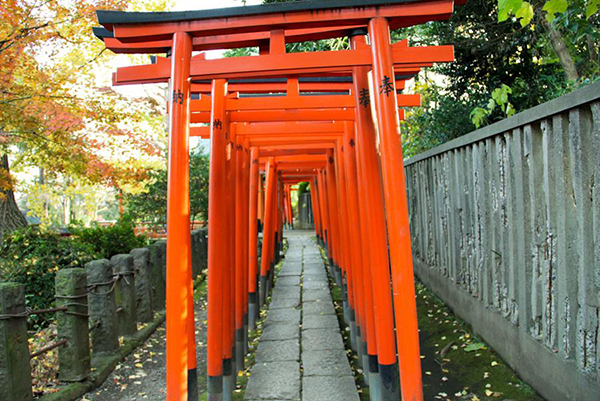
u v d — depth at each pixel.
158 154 8.21
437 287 6.01
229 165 3.87
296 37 2.73
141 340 4.93
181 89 2.40
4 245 5.80
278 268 9.77
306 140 5.73
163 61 2.85
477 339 4.41
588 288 2.58
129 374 4.08
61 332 3.64
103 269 4.32
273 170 7.79
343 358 4.34
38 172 13.22
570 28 3.82
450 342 4.47
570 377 2.75
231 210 3.92
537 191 3.19
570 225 2.78
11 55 6.23
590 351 2.59
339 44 7.01
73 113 6.91
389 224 2.31
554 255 3.00
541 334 3.21
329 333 5.16
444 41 6.48
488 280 4.12
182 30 2.41
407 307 2.26
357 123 3.55
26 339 3.08
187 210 2.43
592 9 2.86
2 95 6.56
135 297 5.18
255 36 2.67
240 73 2.56
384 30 2.34
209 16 2.38
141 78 2.87
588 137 2.57
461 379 3.66
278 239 10.56
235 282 4.50
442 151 5.38
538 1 4.99
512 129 3.49
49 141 7.27
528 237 3.34
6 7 5.86
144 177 8.29
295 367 4.13
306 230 18.77
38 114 6.77
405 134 7.92
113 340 4.33
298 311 6.25
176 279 2.38
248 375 4.30
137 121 7.82
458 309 5.06
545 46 6.00
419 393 2.23
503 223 3.77
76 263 5.77
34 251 5.62
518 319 3.52
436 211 5.95
